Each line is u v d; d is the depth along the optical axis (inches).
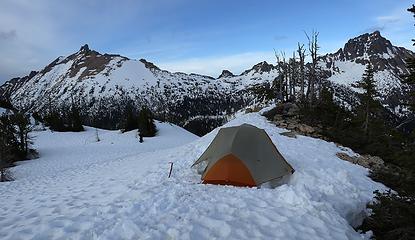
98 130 3592.5
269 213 360.2
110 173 742.5
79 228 325.4
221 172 503.8
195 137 3233.3
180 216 339.3
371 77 1209.4
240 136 533.6
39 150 2429.9
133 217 337.7
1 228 351.9
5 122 2245.3
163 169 653.3
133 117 3442.4
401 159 364.8
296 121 1026.7
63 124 3489.2
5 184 751.7
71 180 717.3
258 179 496.1
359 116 1200.8
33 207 450.3
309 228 329.4
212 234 307.9
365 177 589.6
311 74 1429.6
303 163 606.2
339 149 788.0
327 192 462.6
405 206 351.6
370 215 410.0
